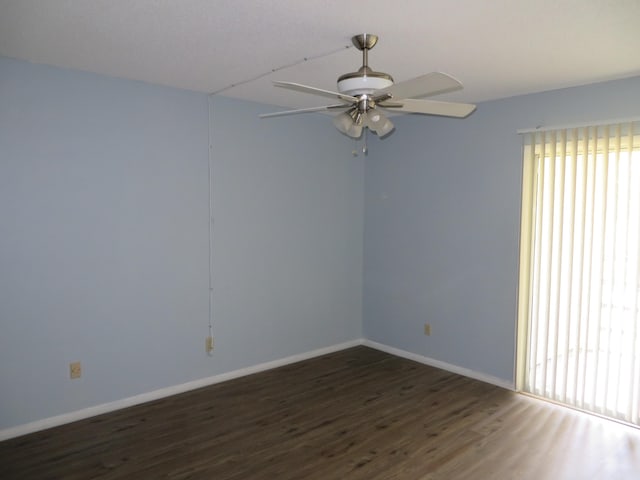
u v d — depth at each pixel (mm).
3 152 2781
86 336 3164
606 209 3145
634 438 2955
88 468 2580
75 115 3029
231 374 3949
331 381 3918
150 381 3486
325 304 4617
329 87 3400
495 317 3826
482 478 2525
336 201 4625
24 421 2953
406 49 2551
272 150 4090
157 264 3467
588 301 3246
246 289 4000
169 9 2066
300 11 2072
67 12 2105
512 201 3658
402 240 4516
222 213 3805
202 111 3633
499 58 2697
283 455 2738
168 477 2508
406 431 3041
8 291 2848
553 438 2953
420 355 4418
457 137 4004
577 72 2965
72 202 3053
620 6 1993
